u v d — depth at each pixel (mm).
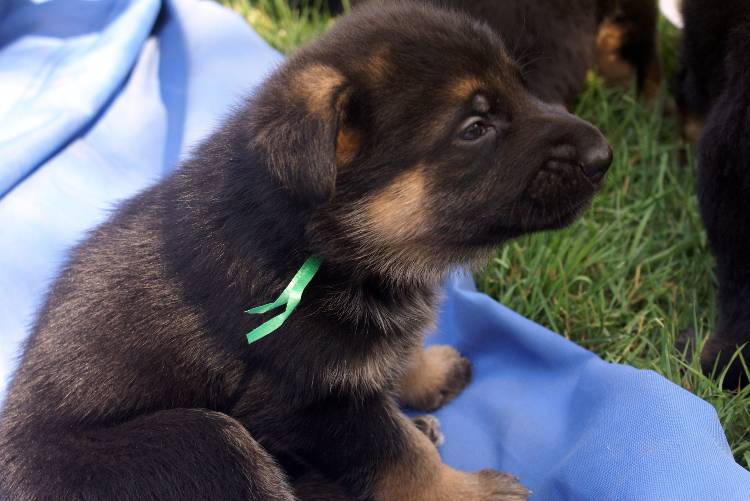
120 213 661
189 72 867
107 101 854
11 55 895
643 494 599
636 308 754
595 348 729
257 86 640
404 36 600
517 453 679
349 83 590
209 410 621
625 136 862
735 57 688
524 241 771
